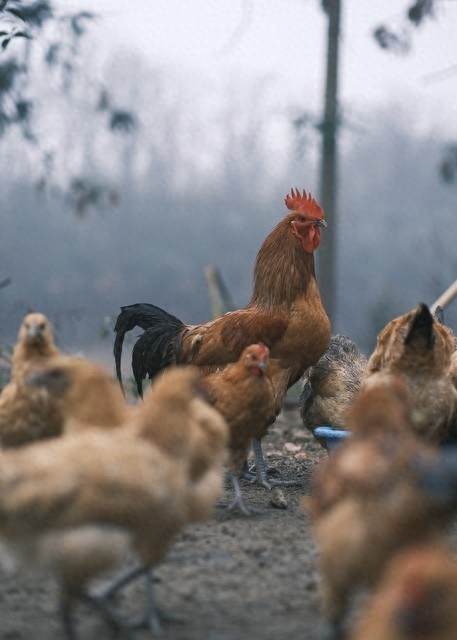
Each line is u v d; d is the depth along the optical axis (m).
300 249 10.40
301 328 10.12
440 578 4.24
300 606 6.21
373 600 4.70
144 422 5.73
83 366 6.15
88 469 5.20
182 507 5.75
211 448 6.39
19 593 6.48
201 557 7.34
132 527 5.36
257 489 10.23
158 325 11.27
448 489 4.99
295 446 13.05
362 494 5.08
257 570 7.00
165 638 5.69
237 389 8.63
